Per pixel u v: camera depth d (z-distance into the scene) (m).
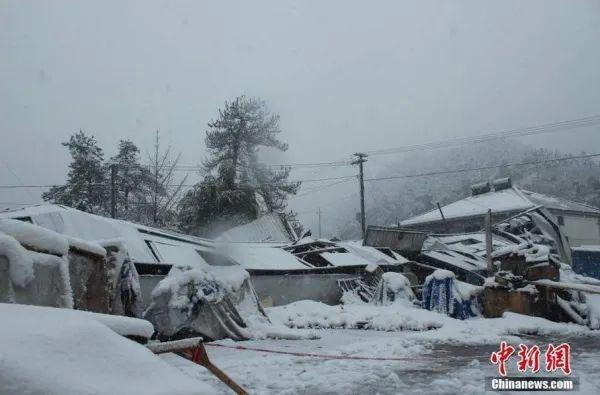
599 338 11.64
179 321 10.64
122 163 42.66
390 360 8.48
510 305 14.74
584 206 48.25
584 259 32.78
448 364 8.16
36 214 13.73
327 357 8.75
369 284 20.52
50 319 2.84
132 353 2.84
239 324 11.80
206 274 11.54
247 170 39.88
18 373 2.27
